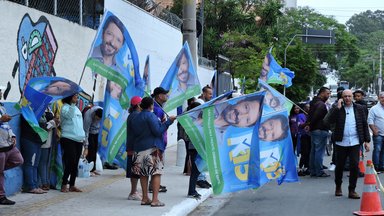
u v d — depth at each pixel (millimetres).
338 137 10734
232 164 9492
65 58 12422
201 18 30031
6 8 9836
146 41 18031
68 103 10445
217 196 11555
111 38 9828
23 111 9633
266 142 10398
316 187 12469
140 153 9297
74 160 10523
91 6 14508
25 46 10523
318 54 77125
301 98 39406
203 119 9484
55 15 12203
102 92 14867
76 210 8922
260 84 10633
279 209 9953
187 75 11844
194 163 10414
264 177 10352
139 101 9586
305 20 71438
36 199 9789
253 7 40469
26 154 10180
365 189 9203
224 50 34188
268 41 38750
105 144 10891
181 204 9695
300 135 14727
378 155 14352
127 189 11172
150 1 19672
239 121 9539
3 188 9156
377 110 14320
